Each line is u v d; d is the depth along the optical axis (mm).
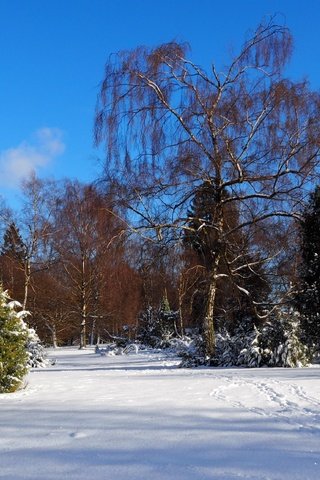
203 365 18188
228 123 17375
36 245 35531
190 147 17609
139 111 17328
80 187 30328
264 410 7180
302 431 5742
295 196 17469
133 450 5074
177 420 6574
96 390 10094
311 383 10016
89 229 21531
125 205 17609
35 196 35312
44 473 4352
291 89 17156
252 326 19062
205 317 18797
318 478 4090
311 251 16797
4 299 10484
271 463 4520
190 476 4180
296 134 17141
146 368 18297
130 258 18297
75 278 39500
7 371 9938
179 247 18312
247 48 17609
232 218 19281
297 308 17141
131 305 22094
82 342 39750
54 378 13375
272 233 18875
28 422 6641
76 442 5457
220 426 6133
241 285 20109
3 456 4934
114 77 17562
